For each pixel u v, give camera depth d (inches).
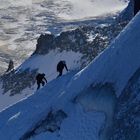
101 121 720.3
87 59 2015.3
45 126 804.6
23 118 932.6
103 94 746.8
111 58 805.2
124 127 658.8
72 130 748.6
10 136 893.8
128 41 802.2
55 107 829.8
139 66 724.7
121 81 737.6
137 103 666.2
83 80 828.0
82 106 774.5
